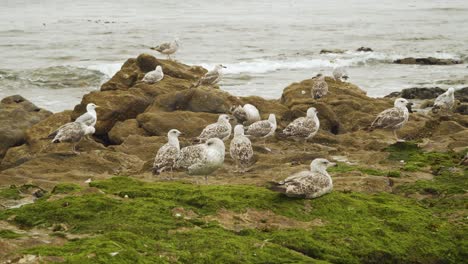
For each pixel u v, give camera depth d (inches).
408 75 1550.2
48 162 628.7
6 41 2065.7
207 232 370.3
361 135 752.3
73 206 402.0
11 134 807.7
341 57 1857.8
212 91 843.4
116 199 423.8
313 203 430.0
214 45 2044.8
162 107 824.3
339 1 4397.1
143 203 412.2
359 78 1504.7
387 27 2642.7
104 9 3639.3
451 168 554.9
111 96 842.8
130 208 401.4
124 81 957.8
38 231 375.2
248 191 447.8
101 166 624.1
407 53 1939.0
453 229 410.9
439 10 3540.8
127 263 311.0
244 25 2642.7
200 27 2554.1
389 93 1301.7
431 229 408.8
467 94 1221.1
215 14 3292.3
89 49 1932.8
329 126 813.2
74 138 672.4
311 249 366.0
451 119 844.0
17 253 313.1
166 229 372.8
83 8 3700.8
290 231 387.2
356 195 464.4
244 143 571.5
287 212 414.0
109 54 1846.7
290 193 429.4
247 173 568.1
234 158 571.8
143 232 364.2
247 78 1496.1
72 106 1153.4
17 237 352.8
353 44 2142.0
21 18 2999.5
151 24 2699.3
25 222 388.2
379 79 1485.0
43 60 1716.3
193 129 757.3
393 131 731.4
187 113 783.7
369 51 1968.5
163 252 336.5
